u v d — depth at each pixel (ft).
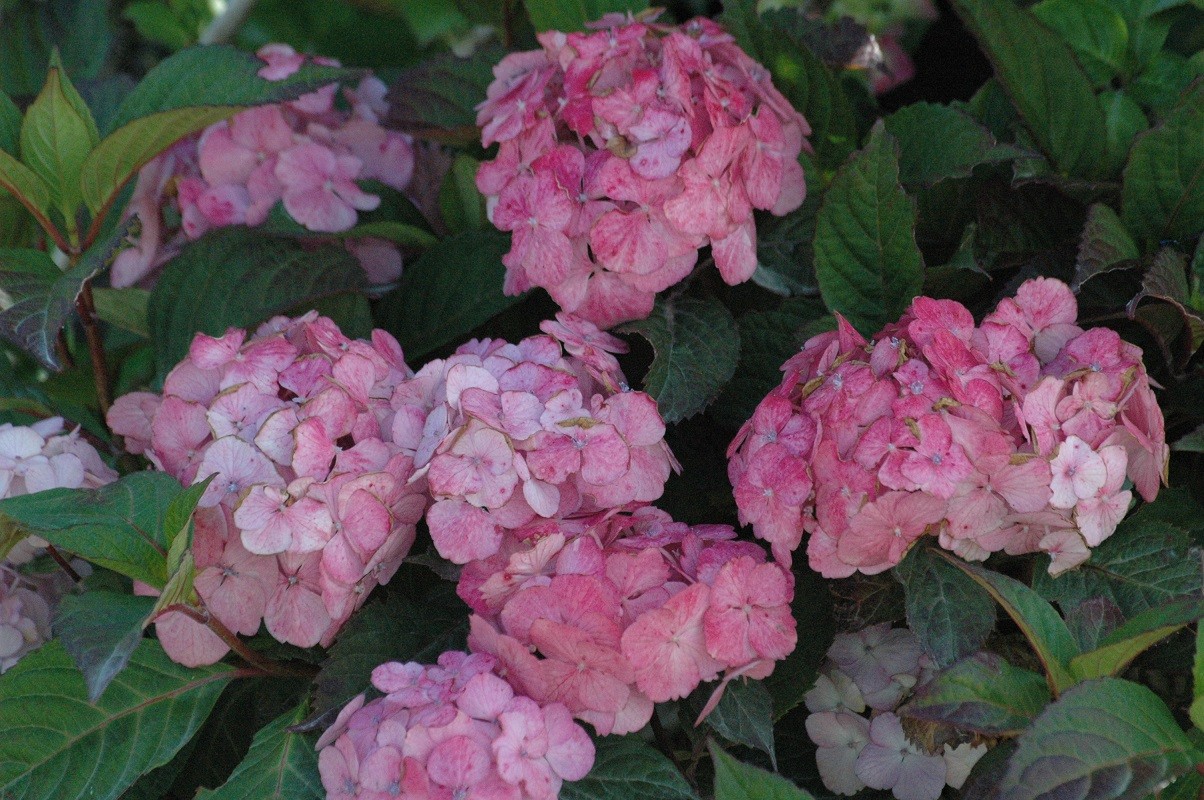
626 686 3.24
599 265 3.57
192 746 3.65
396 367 3.57
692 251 3.57
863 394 3.27
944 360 3.26
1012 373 3.29
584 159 3.54
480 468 3.28
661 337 3.59
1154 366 3.67
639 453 3.40
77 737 3.40
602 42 3.59
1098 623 3.34
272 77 3.81
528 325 3.97
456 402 3.36
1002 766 3.13
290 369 3.46
